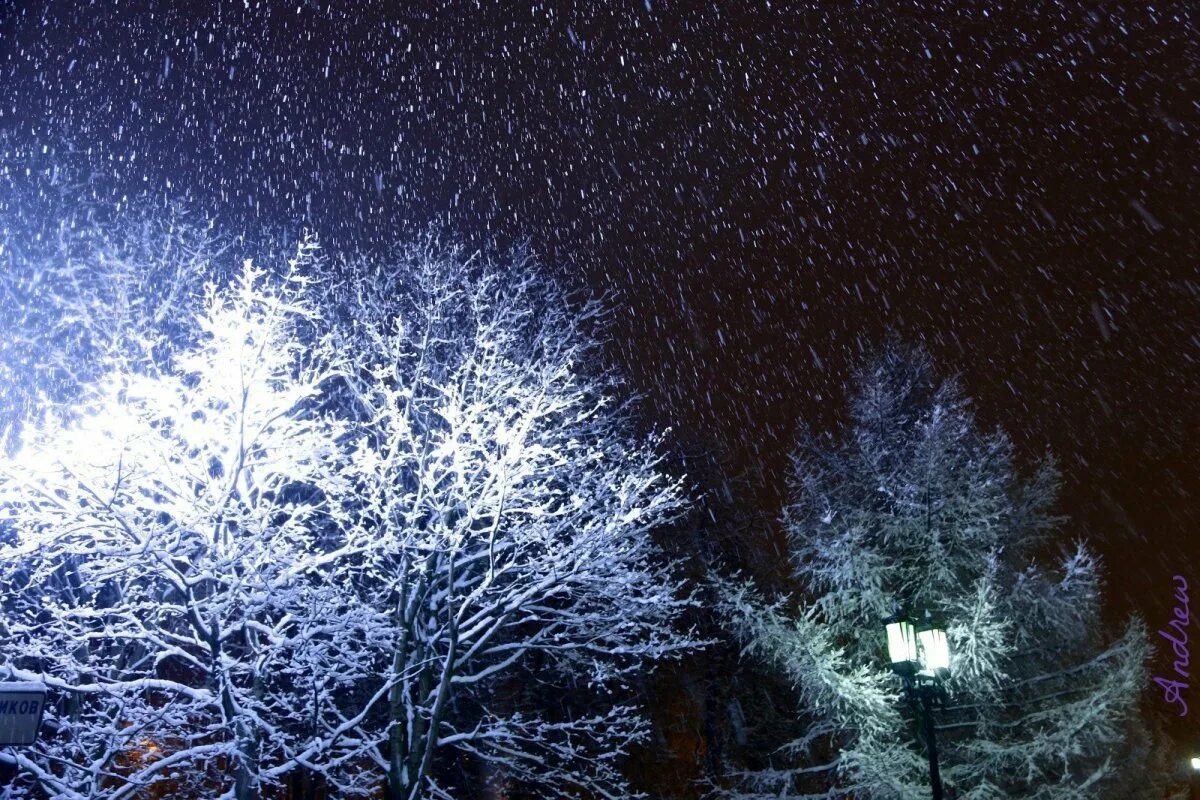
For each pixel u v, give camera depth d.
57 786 11.89
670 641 19.33
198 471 12.91
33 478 12.05
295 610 14.19
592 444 18.94
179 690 12.59
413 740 14.20
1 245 16.97
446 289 18.03
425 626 15.60
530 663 19.69
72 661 12.49
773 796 16.31
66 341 16.72
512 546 16.58
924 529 16.86
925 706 12.32
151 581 13.96
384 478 14.37
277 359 13.45
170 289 17.72
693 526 23.53
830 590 17.08
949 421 17.58
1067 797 14.90
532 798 19.91
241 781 12.63
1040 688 16.31
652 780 21.59
